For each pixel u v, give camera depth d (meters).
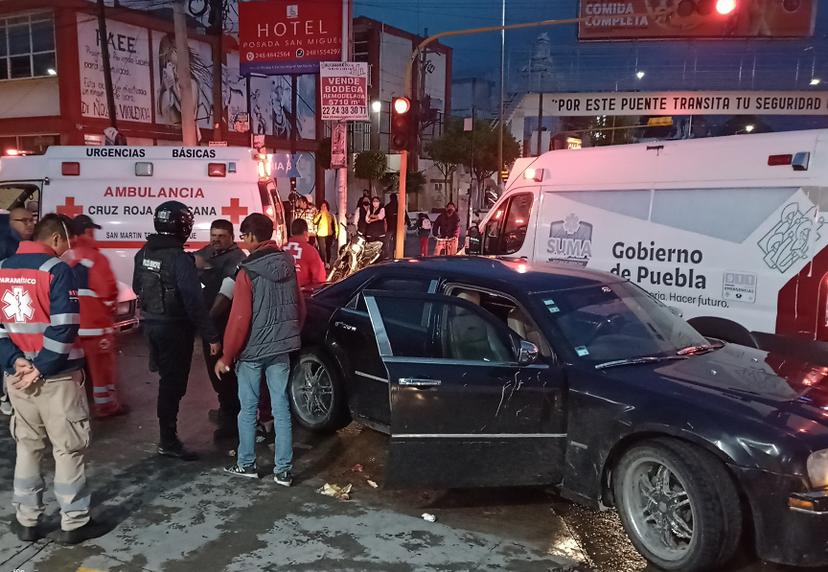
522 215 8.07
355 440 5.68
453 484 4.24
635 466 3.86
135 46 23.14
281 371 4.69
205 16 26.25
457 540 4.02
